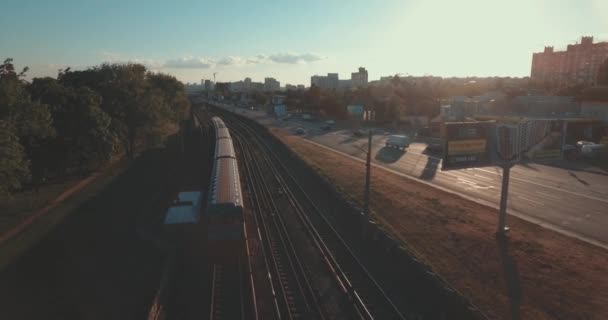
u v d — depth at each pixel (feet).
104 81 183.83
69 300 63.36
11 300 62.44
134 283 68.90
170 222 92.07
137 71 222.07
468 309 56.59
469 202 114.11
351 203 107.34
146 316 57.11
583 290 63.41
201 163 176.14
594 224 96.78
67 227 91.97
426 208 105.81
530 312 57.36
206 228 81.30
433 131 271.49
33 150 116.88
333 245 84.79
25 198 114.73
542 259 74.59
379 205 108.37
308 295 63.93
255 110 555.28
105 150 136.15
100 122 134.72
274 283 67.72
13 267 72.18
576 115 255.50
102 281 69.51
